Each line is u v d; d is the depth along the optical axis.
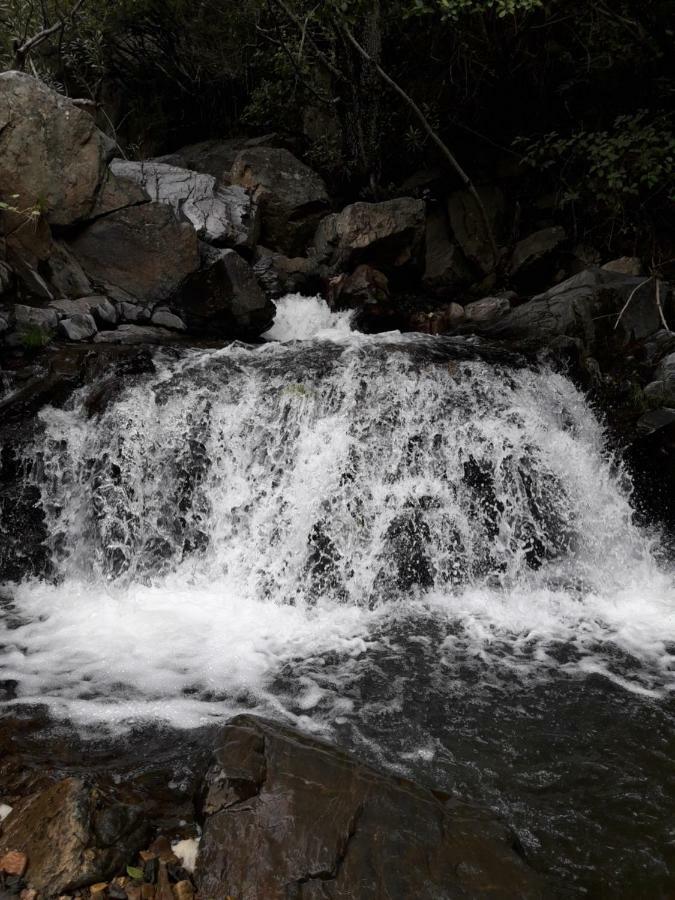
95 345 6.58
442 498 5.60
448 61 10.63
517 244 9.89
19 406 5.71
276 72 11.30
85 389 5.96
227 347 6.91
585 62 10.21
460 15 9.95
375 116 10.62
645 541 5.91
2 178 7.04
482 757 3.50
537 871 2.70
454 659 4.42
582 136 9.52
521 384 6.33
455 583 5.35
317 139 11.12
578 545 5.72
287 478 5.60
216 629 4.72
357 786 2.86
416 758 3.48
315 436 5.68
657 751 3.57
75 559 5.39
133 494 5.46
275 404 5.80
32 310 6.50
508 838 2.73
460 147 11.07
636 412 6.41
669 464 6.14
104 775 3.21
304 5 10.16
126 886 2.53
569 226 10.16
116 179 7.69
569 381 6.65
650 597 5.37
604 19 9.55
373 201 10.84
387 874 2.53
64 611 4.90
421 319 8.69
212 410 5.79
